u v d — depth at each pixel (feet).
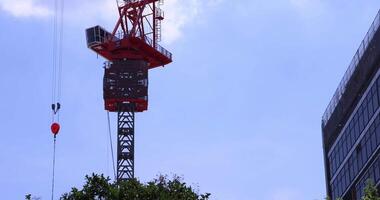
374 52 255.29
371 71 260.83
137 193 164.14
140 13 513.04
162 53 516.73
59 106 259.19
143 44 506.07
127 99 498.28
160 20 520.42
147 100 498.69
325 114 336.29
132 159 493.36
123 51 509.35
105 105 501.97
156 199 164.35
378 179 254.47
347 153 299.17
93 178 166.09
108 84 501.15
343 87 301.43
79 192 164.55
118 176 485.15
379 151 252.83
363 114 274.36
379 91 251.80
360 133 279.08
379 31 248.73
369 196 149.18
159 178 170.19
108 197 163.63
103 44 504.43
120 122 495.00
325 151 339.16
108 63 505.66
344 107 301.84
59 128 239.50
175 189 168.55
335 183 321.11
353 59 284.41
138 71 503.20
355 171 286.46
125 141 495.00
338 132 314.76
